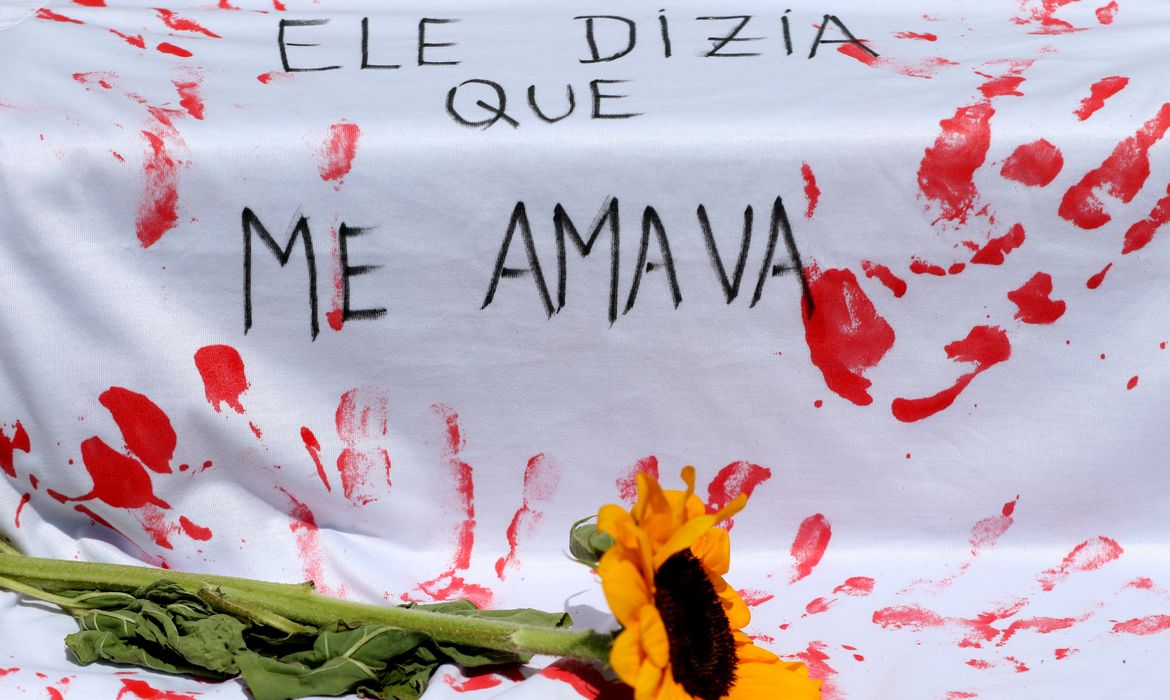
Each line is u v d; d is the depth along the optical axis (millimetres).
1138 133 1051
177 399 1081
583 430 1141
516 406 1129
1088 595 1102
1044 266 1090
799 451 1150
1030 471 1148
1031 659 996
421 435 1134
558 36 1228
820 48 1199
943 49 1199
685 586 847
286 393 1102
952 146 1052
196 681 936
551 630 875
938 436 1143
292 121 1053
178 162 1028
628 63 1171
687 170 1059
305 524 1147
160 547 1131
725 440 1148
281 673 905
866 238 1081
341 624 931
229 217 1050
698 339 1105
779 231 1078
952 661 995
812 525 1175
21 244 1025
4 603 1016
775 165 1060
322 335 1090
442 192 1055
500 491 1157
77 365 1061
